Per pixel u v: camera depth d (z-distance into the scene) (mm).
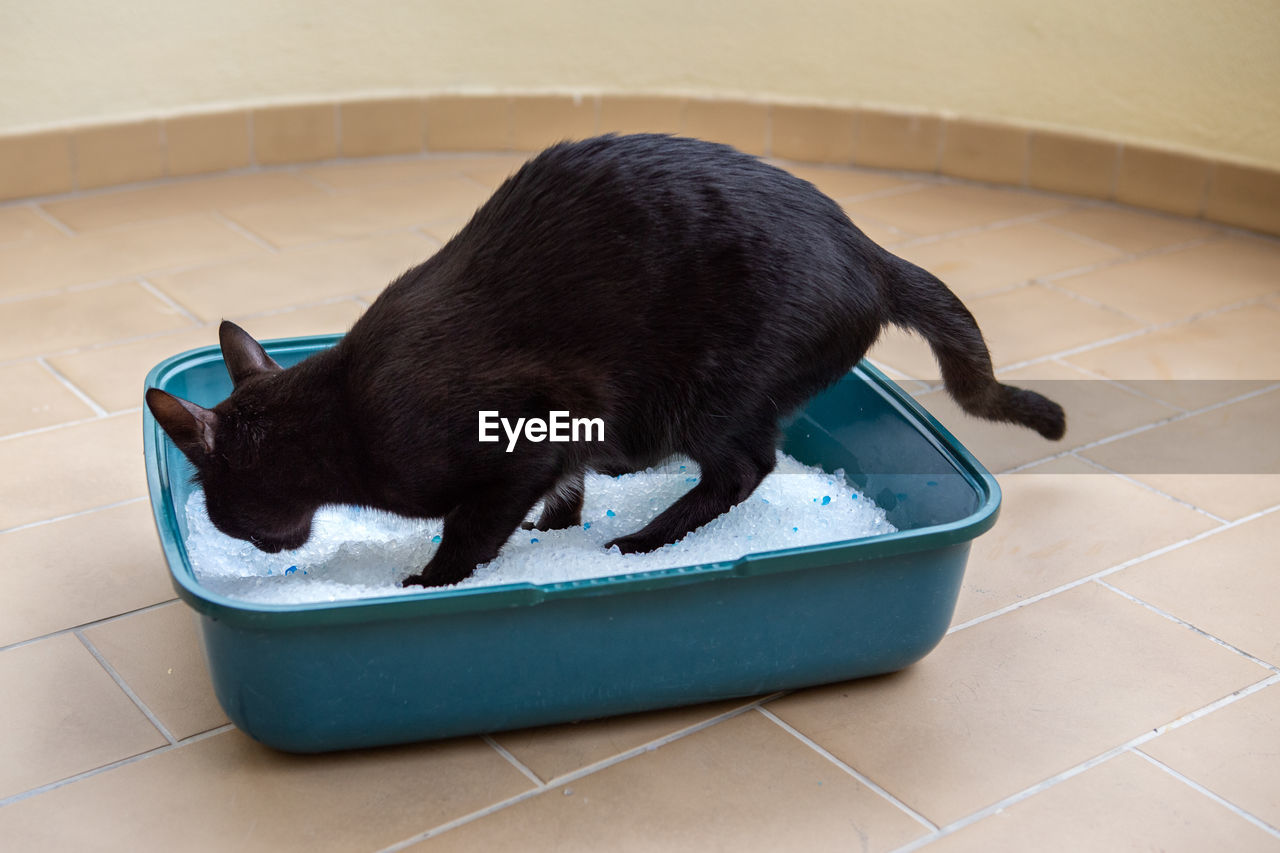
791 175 2135
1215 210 4203
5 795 1758
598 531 2377
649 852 1675
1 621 2145
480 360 1909
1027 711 1976
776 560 1810
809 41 4570
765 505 2373
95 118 4215
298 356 2598
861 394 2514
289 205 4199
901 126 4586
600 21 4594
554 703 1859
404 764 1833
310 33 4445
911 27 4457
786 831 1717
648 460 2166
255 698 1737
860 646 1961
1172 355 3273
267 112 4453
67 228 3945
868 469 2514
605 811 1748
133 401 2924
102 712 1935
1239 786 1817
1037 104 4426
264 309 3426
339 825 1712
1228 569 2367
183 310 3408
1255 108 4055
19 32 3996
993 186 4559
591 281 1955
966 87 4496
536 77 4684
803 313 2045
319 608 1646
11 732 1884
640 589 1776
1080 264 3867
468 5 4547
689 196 2002
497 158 4730
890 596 1927
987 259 3887
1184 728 1939
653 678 1884
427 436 1914
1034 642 2150
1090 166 4387
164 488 1952
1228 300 3623
